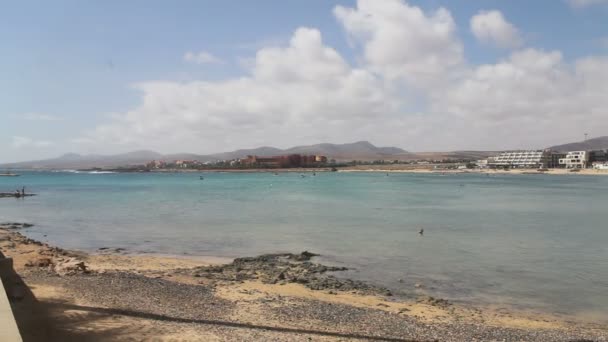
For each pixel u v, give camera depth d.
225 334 14.66
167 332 14.30
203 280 24.89
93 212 67.19
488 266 30.30
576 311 21.03
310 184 170.62
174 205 78.44
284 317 17.72
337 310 19.33
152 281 22.72
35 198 98.81
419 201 87.62
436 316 19.47
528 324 18.91
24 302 15.48
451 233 45.38
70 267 23.48
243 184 172.75
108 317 15.32
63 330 13.34
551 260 32.28
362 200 90.25
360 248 36.91
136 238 42.56
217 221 55.09
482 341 16.12
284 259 32.22
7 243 34.06
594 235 44.53
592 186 150.12
